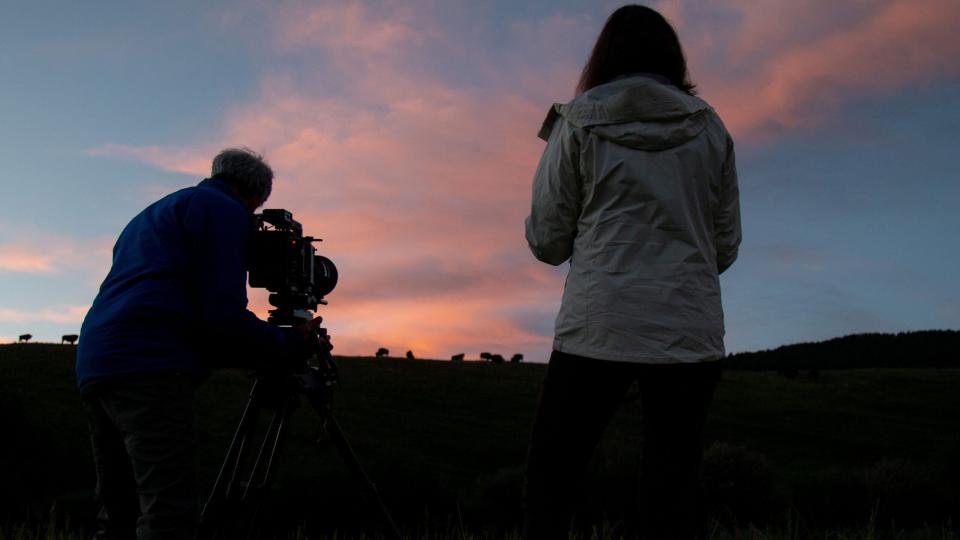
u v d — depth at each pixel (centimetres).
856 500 1783
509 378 5991
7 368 4484
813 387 6328
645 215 245
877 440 4709
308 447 3366
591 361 247
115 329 294
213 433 3612
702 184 251
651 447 254
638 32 270
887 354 10094
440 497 1903
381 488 1830
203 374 314
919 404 5797
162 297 298
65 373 4547
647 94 245
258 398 334
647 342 238
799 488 1938
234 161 340
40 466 2703
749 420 5150
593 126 249
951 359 9531
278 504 1552
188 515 293
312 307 365
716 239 272
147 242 310
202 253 304
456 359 7288
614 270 243
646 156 245
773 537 507
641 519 256
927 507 1742
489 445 4131
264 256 337
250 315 307
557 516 255
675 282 241
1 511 1141
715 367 251
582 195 256
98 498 333
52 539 573
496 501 1839
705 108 258
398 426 4356
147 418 290
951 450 2128
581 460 258
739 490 1839
